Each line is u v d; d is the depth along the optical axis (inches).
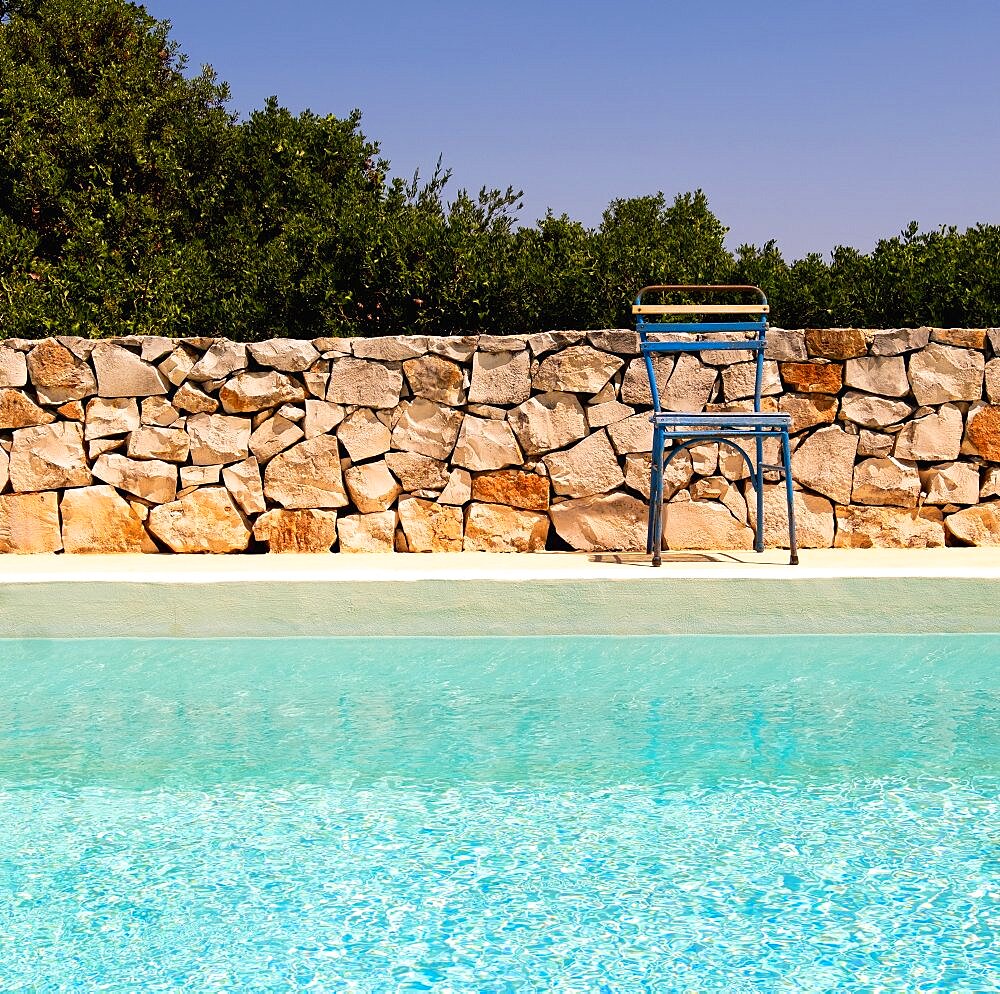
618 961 77.9
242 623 179.2
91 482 229.5
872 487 225.3
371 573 183.6
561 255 295.7
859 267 284.2
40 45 466.0
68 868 94.0
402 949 79.8
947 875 91.4
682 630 179.3
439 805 108.1
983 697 146.4
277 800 109.7
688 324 210.2
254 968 77.3
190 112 464.1
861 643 173.8
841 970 76.4
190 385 229.3
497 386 227.6
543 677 157.4
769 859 94.9
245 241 381.4
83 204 393.7
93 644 175.5
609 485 226.1
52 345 229.5
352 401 228.5
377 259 292.5
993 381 224.7
